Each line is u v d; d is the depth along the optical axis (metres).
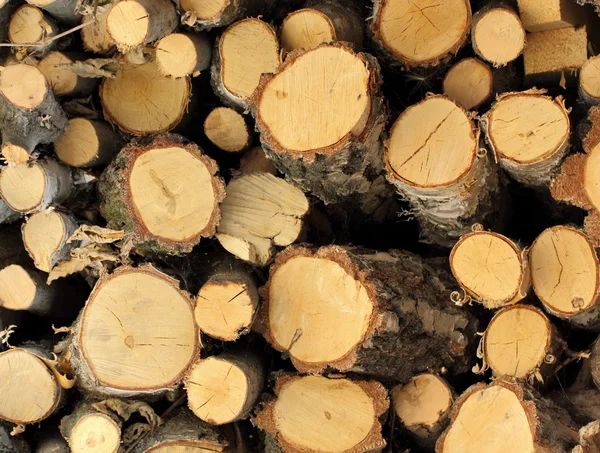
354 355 2.04
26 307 2.25
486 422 2.03
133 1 2.08
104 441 2.11
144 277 2.15
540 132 2.01
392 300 2.04
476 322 2.17
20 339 2.32
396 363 2.09
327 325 2.06
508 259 2.01
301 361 2.08
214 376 2.09
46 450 2.20
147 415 2.15
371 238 2.31
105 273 2.16
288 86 2.05
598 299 2.04
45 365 2.18
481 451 2.02
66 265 2.22
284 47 2.15
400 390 2.13
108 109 2.25
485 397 2.04
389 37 2.12
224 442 2.14
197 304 2.07
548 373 2.09
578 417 2.07
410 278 2.10
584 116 2.11
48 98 2.15
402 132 2.05
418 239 2.29
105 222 2.29
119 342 2.14
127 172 2.15
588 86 2.07
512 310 2.06
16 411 2.18
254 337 2.19
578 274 2.03
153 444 2.13
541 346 2.04
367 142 2.05
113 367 2.14
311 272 2.08
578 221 2.16
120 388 2.13
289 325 2.09
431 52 2.12
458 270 2.04
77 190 2.27
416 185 2.04
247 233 2.15
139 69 2.24
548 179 2.08
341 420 2.09
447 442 2.05
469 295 2.05
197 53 2.14
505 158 2.03
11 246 2.32
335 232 2.26
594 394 2.10
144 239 2.15
